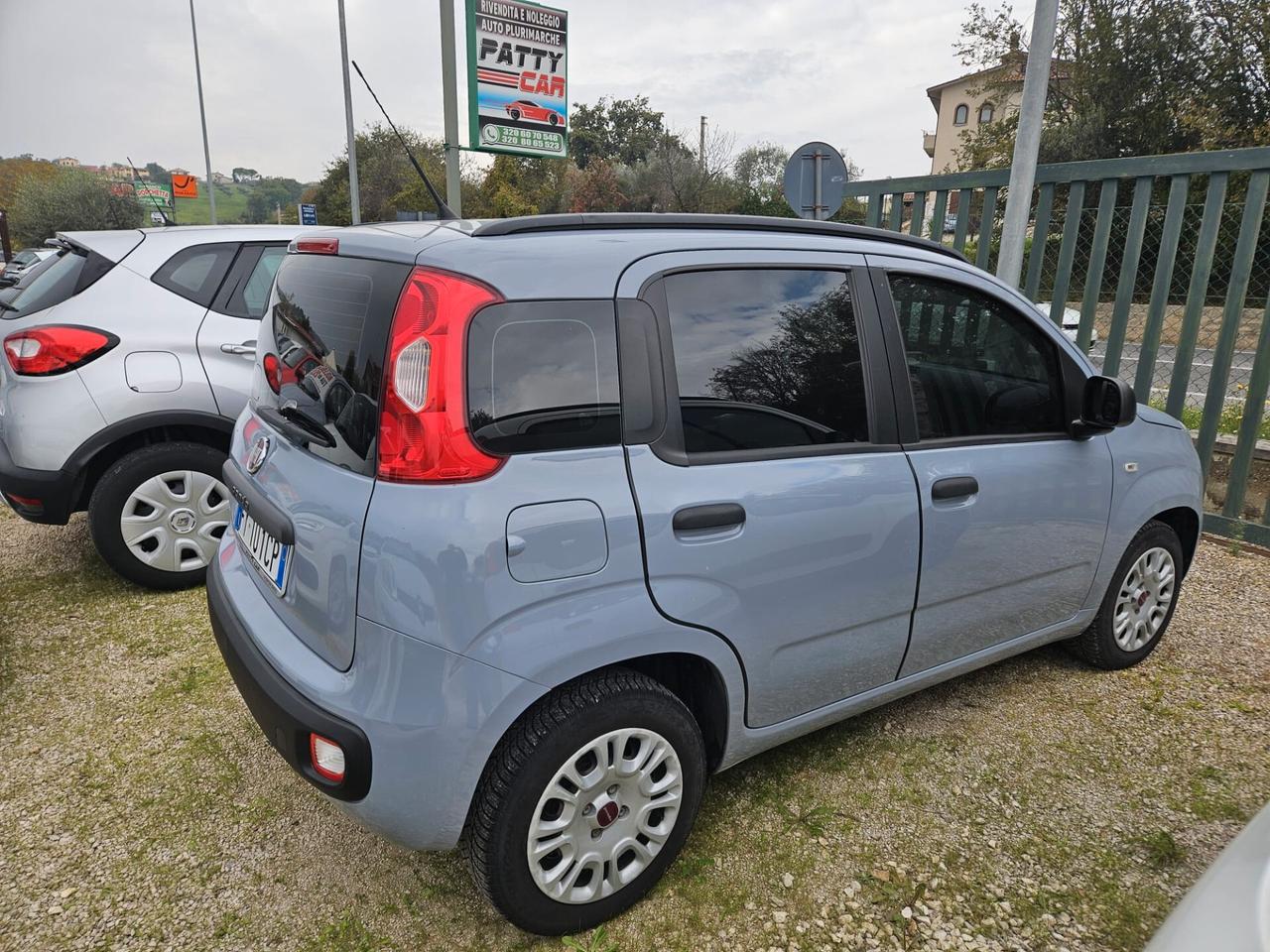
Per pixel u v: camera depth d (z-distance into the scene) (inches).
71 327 148.5
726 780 108.5
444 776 71.8
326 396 78.4
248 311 166.1
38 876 90.7
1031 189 206.8
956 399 105.4
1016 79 1081.4
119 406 151.0
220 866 93.0
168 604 157.9
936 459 101.0
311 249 91.8
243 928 84.4
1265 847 52.9
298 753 74.5
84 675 132.3
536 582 72.1
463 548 68.8
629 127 2324.1
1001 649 117.6
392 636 69.4
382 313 73.6
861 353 96.6
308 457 80.3
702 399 83.6
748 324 88.1
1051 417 116.3
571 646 74.3
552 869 79.8
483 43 397.7
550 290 75.4
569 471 74.2
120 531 155.1
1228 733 120.3
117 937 82.9
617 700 79.0
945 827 100.0
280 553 82.4
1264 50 828.6
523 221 79.4
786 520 87.2
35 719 120.5
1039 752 115.5
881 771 110.8
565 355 75.4
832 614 94.0
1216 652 146.1
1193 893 52.2
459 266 72.4
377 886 90.7
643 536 77.5
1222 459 225.0
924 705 127.5
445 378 69.5
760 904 88.0
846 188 271.7
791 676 93.5
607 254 80.3
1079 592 124.9
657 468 79.3
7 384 149.6
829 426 93.0
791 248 93.7
